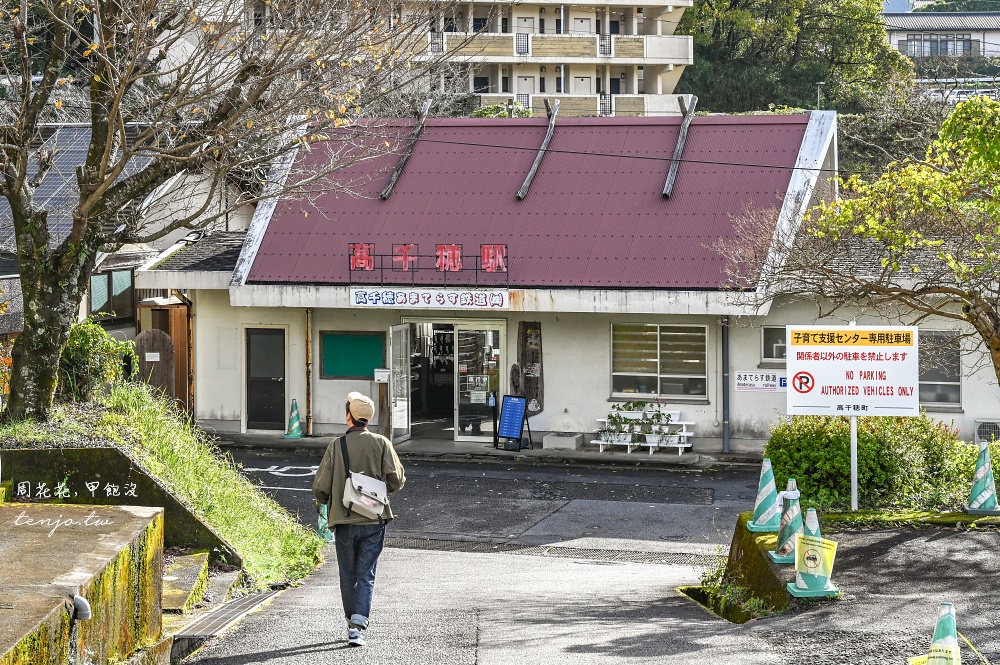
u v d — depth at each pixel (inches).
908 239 530.3
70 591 236.5
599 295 901.8
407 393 999.0
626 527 688.4
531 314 965.8
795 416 540.7
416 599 401.7
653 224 949.2
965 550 415.5
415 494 784.3
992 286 621.0
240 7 594.9
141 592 290.5
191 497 474.9
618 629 331.3
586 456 912.3
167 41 528.7
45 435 454.0
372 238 990.4
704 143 1009.5
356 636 306.3
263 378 1021.2
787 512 388.2
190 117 577.9
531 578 484.7
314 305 955.3
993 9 3358.8
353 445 327.0
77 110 1042.7
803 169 920.3
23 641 204.8
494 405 954.1
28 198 495.2
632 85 2150.6
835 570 389.7
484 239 970.1
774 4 2297.0
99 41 504.4
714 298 875.4
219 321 1024.2
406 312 985.5
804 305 901.8
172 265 1000.2
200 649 307.4
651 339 944.3
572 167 1018.7
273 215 1023.0
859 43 2282.2
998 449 559.8
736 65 2284.7
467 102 1777.8
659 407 932.6
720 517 713.0
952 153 565.9
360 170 1053.8
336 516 319.0
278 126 551.8
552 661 279.7
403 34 655.1
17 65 668.1
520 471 874.1
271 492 772.0
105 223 520.4
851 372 476.1
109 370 535.8
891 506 497.0
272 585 436.8
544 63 2058.3
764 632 311.9
